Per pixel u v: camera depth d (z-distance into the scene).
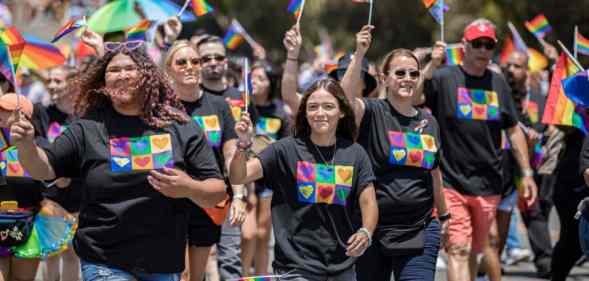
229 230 15.33
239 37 20.53
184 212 9.65
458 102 14.78
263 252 17.77
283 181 10.84
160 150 9.51
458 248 14.70
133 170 9.43
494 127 14.94
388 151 12.41
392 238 12.32
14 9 29.28
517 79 19.97
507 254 21.92
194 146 9.63
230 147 13.88
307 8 67.50
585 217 13.35
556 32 50.66
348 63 14.27
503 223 17.27
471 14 50.19
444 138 14.91
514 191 17.12
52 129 16.47
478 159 14.79
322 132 10.80
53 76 16.45
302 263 10.61
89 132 9.49
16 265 13.30
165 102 9.73
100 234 9.41
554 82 13.63
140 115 9.57
